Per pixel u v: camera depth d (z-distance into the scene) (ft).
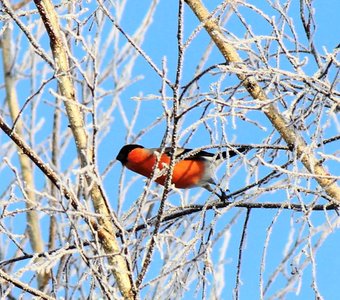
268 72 28.45
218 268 36.24
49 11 31.63
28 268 25.98
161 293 28.32
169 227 33.40
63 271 33.63
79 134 31.22
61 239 34.40
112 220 27.45
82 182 28.12
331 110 28.55
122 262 28.14
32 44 28.91
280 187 28.35
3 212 26.94
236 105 27.48
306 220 28.09
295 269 28.25
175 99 26.40
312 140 28.81
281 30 30.12
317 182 30.22
